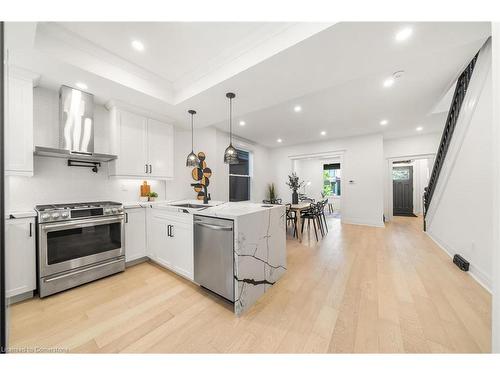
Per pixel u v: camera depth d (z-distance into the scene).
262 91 2.44
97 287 2.25
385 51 1.74
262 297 2.05
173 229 2.52
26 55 1.78
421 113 3.92
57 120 2.53
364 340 1.45
